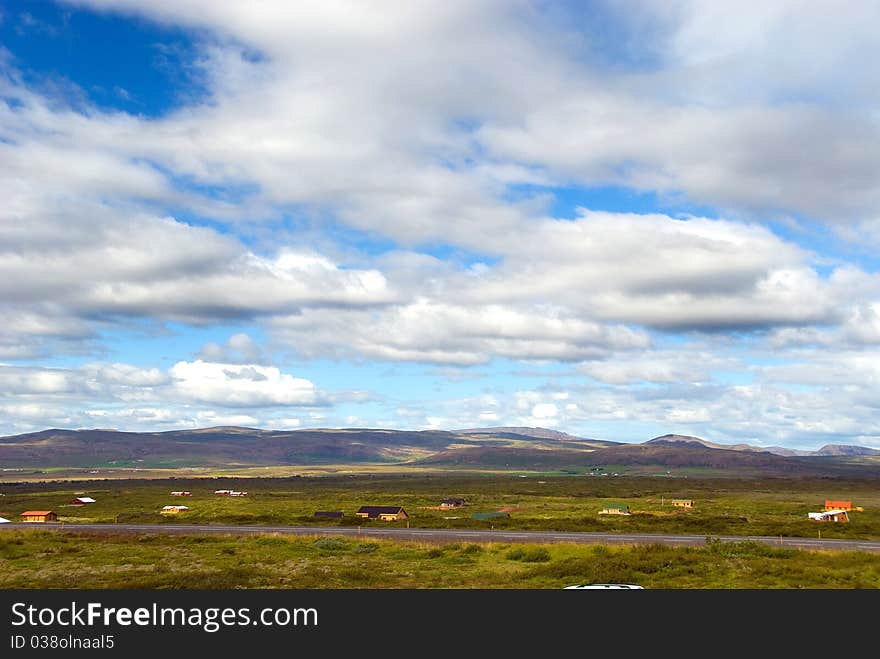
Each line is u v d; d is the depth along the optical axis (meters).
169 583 41.81
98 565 51.22
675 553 49.22
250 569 48.22
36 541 67.56
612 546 55.84
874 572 42.66
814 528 80.38
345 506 142.88
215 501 157.88
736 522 89.69
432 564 51.34
